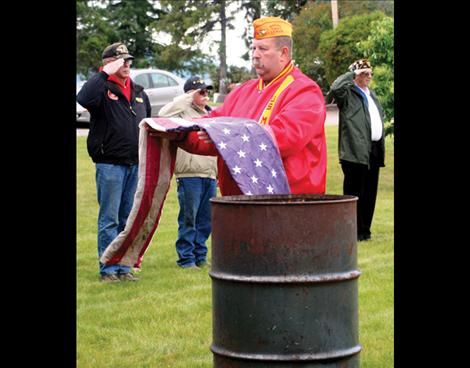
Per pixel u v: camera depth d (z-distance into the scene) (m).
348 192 10.74
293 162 5.21
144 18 41.19
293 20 30.91
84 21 38.66
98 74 8.44
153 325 7.01
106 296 7.96
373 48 15.10
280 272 4.09
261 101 5.41
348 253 4.21
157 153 5.34
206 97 9.33
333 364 4.17
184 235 9.31
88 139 8.52
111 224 8.53
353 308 4.27
